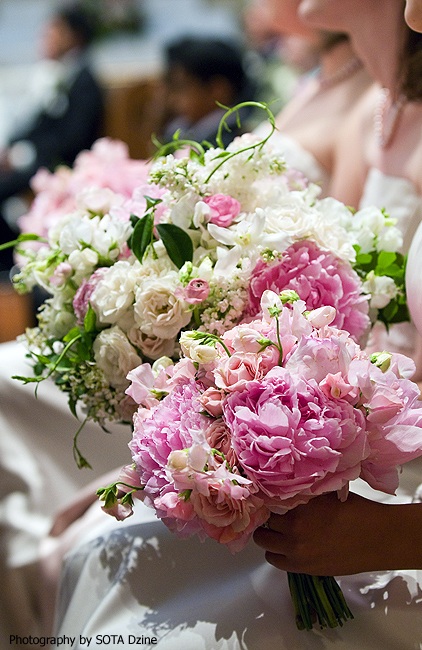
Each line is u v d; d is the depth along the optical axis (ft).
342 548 3.69
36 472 6.02
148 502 3.74
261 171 4.24
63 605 4.46
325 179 6.38
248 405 3.51
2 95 15.96
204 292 3.89
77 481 6.02
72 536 5.18
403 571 4.06
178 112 10.56
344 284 4.09
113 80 15.17
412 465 4.40
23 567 5.76
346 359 3.52
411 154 5.12
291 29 6.55
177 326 3.99
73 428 5.96
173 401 3.66
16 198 14.24
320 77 6.82
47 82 15.20
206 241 4.15
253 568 4.23
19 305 10.17
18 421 6.03
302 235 4.07
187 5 18.10
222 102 10.39
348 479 3.50
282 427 3.44
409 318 4.55
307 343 3.53
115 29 17.93
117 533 4.44
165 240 4.09
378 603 3.95
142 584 4.19
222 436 3.54
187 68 10.22
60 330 4.38
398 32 5.08
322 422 3.45
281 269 4.01
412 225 5.09
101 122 14.94
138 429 3.67
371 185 5.38
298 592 3.84
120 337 4.07
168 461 3.47
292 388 3.48
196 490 3.48
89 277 4.27
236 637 3.84
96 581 4.32
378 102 5.65
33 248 5.75
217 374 3.57
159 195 4.33
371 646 3.85
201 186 4.18
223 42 10.42
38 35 18.39
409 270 4.19
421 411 3.64
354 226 4.44
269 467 3.44
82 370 4.18
